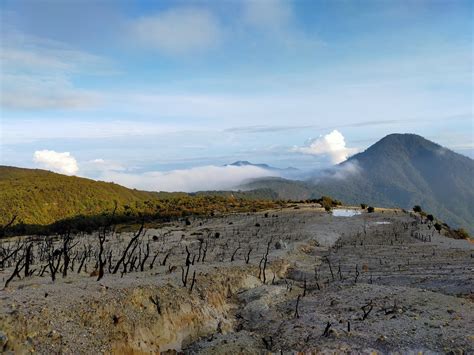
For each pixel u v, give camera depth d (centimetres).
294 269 4212
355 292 2714
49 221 13588
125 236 8100
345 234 7319
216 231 8450
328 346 1847
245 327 2450
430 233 7112
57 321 1719
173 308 2252
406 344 1805
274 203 16400
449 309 2173
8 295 1850
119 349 1819
